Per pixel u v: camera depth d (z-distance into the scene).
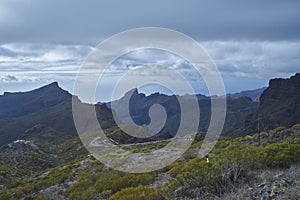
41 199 15.91
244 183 8.07
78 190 15.09
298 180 7.56
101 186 13.27
